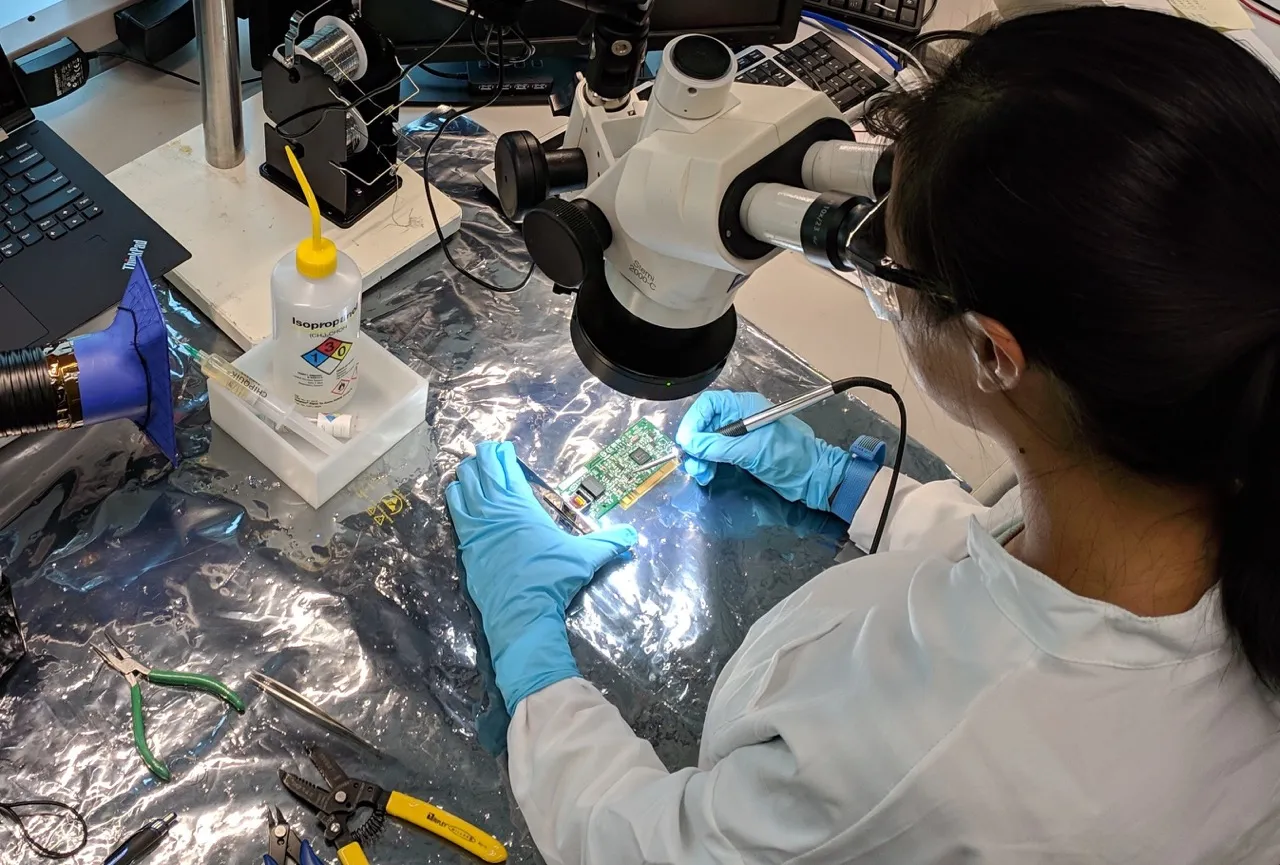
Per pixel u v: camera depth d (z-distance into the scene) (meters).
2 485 0.96
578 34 1.38
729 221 0.65
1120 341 0.46
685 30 1.44
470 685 0.94
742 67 1.42
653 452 1.12
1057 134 0.45
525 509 1.03
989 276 0.48
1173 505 0.53
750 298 1.32
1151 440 0.49
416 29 1.32
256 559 0.97
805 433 1.12
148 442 1.01
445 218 1.21
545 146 0.85
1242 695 0.57
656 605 1.02
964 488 1.13
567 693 0.90
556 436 1.11
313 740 0.88
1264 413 0.47
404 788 0.87
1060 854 0.55
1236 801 0.58
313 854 0.81
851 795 0.59
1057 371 0.50
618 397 1.15
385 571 0.99
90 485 0.98
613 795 0.81
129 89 1.29
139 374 0.91
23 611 0.91
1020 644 0.57
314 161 1.13
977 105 0.49
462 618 0.98
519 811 0.87
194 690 0.89
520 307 1.19
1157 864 0.56
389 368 1.07
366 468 1.05
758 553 1.07
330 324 0.94
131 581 0.94
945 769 0.56
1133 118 0.45
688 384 0.77
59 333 0.99
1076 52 0.47
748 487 1.11
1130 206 0.44
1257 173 0.44
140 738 0.86
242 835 0.83
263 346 1.04
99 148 1.23
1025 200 0.46
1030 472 0.58
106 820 0.82
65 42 1.21
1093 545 0.56
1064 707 0.56
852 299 1.34
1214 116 0.45
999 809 0.56
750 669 0.79
